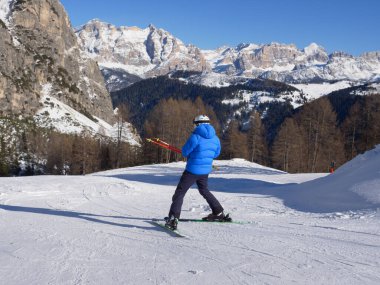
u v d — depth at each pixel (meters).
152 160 62.41
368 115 47.84
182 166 34.09
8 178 16.00
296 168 53.66
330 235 5.46
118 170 30.64
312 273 3.64
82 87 127.12
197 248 4.55
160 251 4.40
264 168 34.66
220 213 6.36
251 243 4.84
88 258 4.05
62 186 12.53
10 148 67.12
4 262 3.86
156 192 12.33
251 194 12.79
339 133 51.34
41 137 71.69
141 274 3.54
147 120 70.69
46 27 122.44
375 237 5.36
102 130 101.62
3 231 5.45
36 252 4.23
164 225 5.88
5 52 98.94
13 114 89.88
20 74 100.81
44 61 115.00
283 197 11.22
